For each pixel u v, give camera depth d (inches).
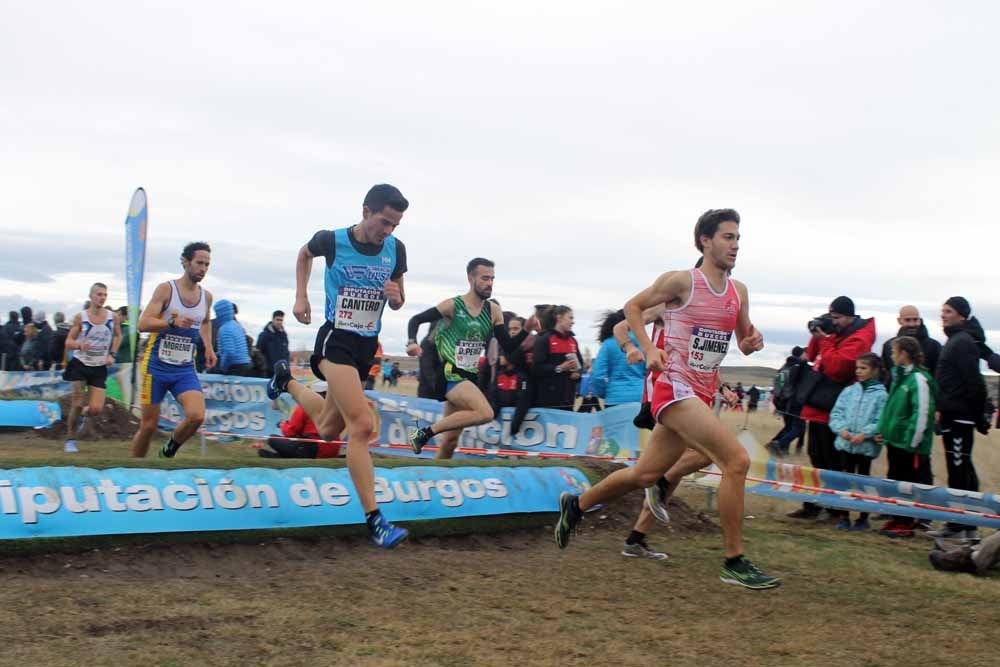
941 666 135.6
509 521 225.0
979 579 203.5
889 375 300.5
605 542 227.3
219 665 123.4
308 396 242.4
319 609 152.9
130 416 461.4
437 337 275.3
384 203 190.9
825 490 286.8
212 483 192.1
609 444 321.1
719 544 233.6
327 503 202.2
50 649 125.5
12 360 668.1
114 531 174.7
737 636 148.1
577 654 134.9
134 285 419.2
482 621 150.4
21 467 176.1
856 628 155.8
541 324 348.5
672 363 182.9
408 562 191.3
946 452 275.4
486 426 353.4
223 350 453.4
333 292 196.9
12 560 164.1
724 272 185.5
